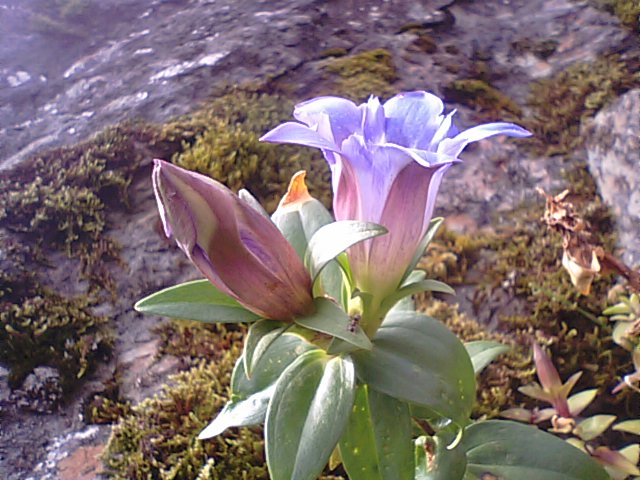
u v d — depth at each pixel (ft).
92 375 0.58
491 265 0.65
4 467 0.52
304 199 0.44
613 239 0.66
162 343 0.61
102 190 0.71
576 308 0.62
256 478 0.51
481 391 0.57
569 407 0.53
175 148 0.74
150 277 0.65
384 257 0.37
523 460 0.43
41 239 0.67
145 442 0.53
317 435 0.35
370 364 0.38
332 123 0.36
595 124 0.74
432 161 0.32
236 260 0.35
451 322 0.61
